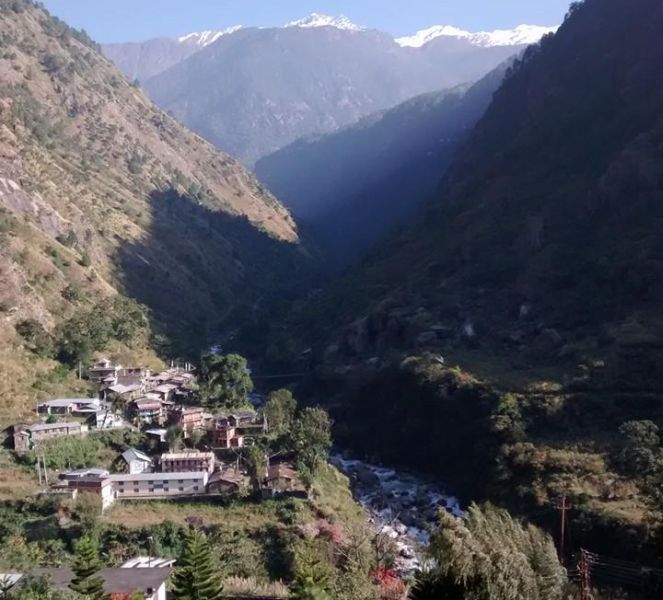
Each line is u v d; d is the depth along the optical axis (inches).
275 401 3779.5
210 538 2586.1
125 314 4859.7
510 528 1023.6
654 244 4537.4
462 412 3875.5
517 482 3221.0
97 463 3147.1
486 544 966.4
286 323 6515.8
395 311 5241.1
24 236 4845.0
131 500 2898.6
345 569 1766.7
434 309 5123.0
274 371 5565.9
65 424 3238.2
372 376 4690.0
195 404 3986.2
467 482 3528.5
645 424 3125.0
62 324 4234.7
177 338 5506.9
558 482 3038.9
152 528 2628.0
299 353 5664.4
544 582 973.2
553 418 3501.5
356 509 3157.0
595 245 4953.3
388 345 5128.0
